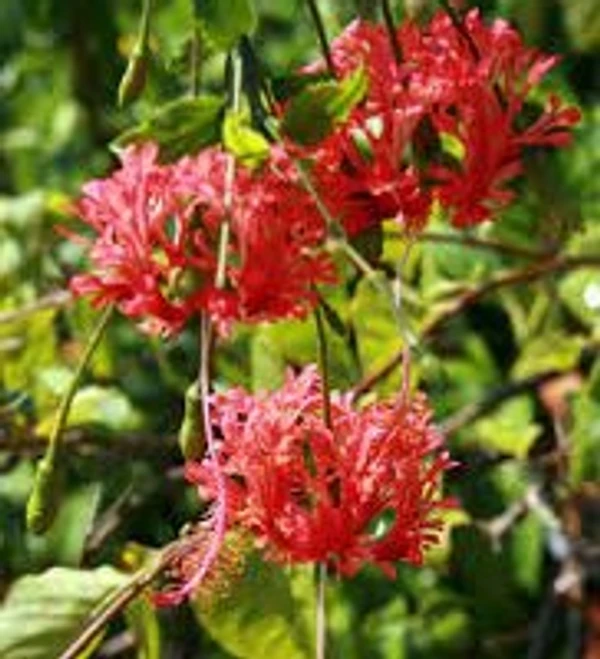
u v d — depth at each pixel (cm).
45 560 79
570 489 81
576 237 78
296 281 48
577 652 91
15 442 77
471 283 78
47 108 101
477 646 91
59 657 57
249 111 51
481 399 83
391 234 59
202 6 51
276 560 49
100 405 77
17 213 86
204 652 82
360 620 90
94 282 49
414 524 49
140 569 60
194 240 48
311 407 49
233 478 52
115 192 49
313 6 52
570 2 85
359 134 49
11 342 81
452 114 52
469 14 53
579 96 95
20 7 96
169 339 53
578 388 80
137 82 54
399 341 74
